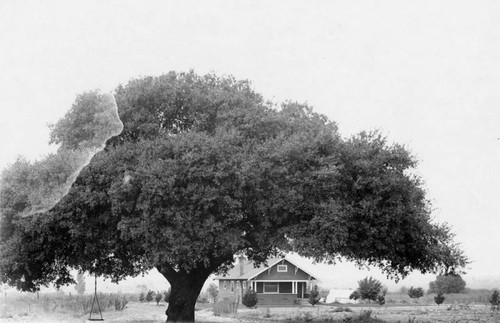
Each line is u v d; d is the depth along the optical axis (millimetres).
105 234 27141
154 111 29156
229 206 25281
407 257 29656
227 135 25797
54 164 26188
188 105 28969
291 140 26656
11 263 27141
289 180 25781
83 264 28703
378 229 26469
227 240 25266
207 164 24641
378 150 27656
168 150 25719
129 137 28516
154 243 25250
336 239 24859
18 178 27016
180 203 24969
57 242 28141
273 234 26891
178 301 29281
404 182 26812
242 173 24484
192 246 24922
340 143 27156
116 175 25703
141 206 24453
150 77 29359
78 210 25906
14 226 27156
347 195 27109
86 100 28219
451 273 29641
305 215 26609
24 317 30953
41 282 30484
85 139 28078
